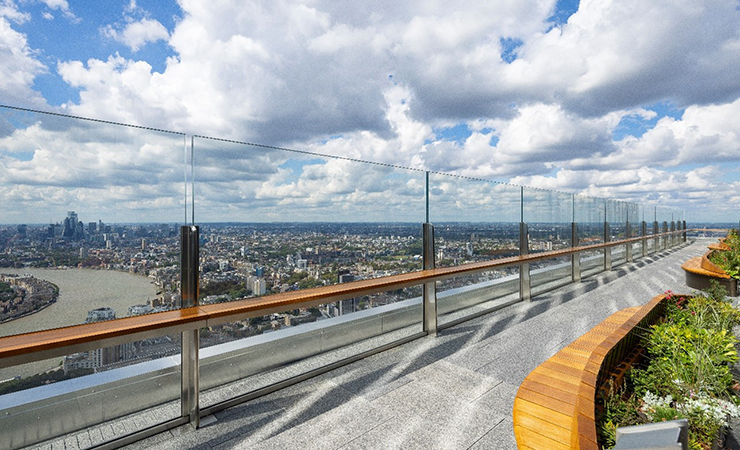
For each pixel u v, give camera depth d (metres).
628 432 0.66
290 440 2.48
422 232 5.10
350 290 3.63
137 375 2.66
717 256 8.89
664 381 2.21
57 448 2.34
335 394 3.15
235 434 2.58
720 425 1.75
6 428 2.17
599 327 3.23
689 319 3.35
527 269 6.84
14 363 1.87
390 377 3.49
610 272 10.78
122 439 2.47
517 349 4.21
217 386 3.15
